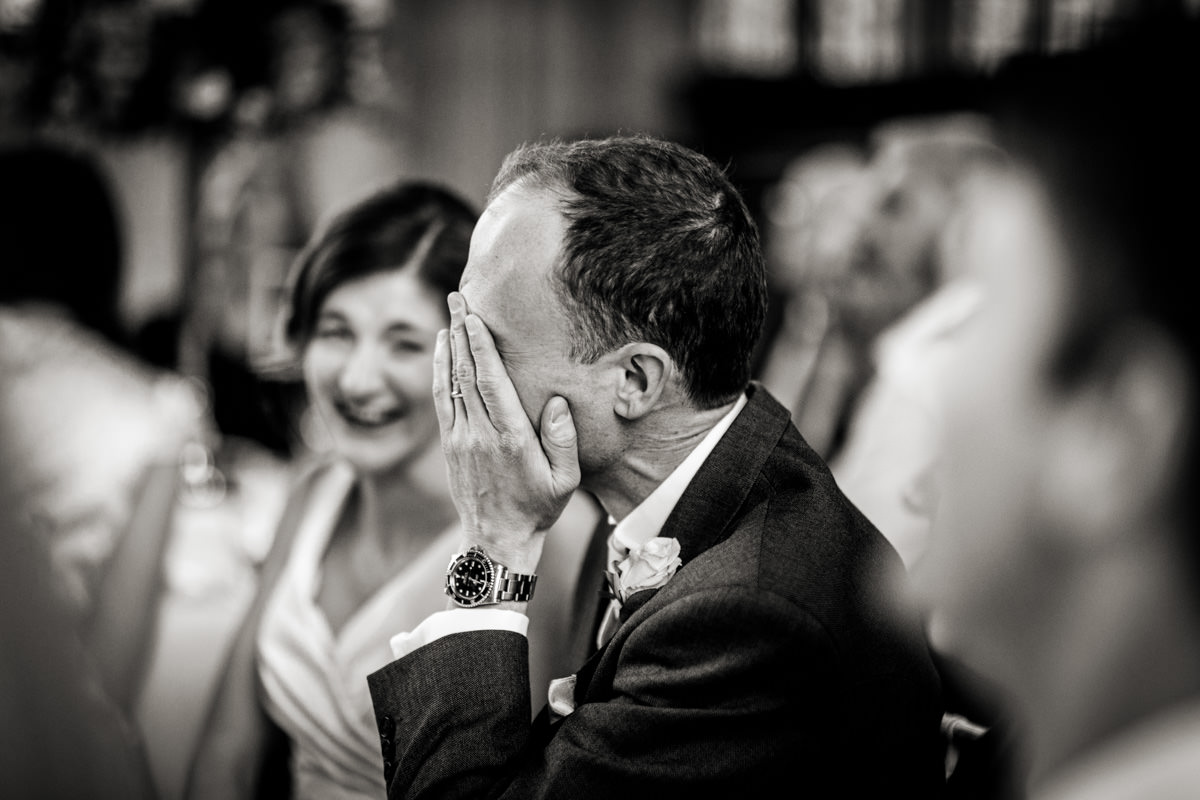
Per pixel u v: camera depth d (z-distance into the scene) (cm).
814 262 369
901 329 235
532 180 135
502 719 131
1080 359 53
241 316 546
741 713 119
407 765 132
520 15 701
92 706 171
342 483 210
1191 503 50
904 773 126
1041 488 53
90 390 240
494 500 137
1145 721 50
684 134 700
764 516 131
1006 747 101
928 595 59
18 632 162
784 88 674
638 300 129
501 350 134
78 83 430
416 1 687
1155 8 58
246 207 553
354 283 189
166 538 250
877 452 183
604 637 154
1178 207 51
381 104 496
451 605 141
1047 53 60
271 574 208
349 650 188
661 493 138
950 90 625
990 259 57
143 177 557
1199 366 50
